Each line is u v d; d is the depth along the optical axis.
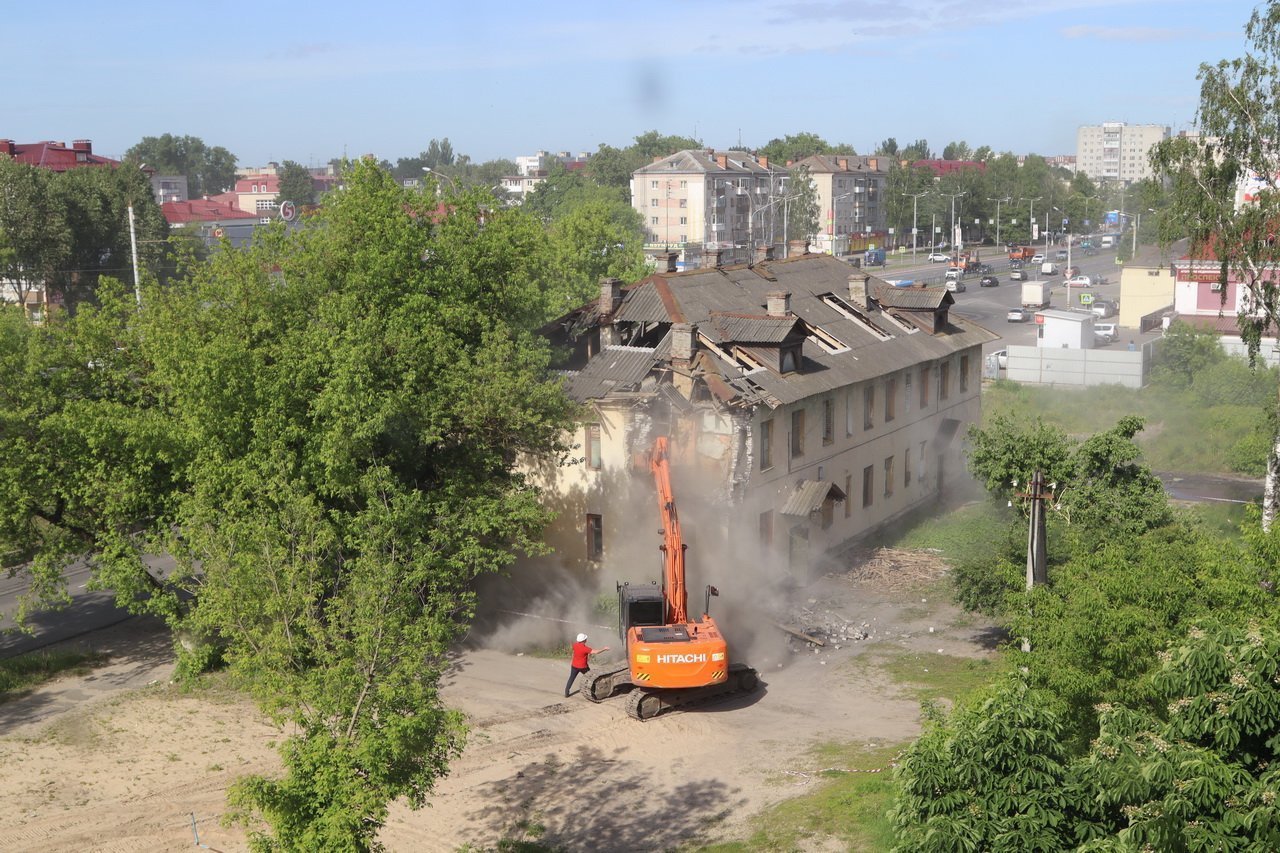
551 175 179.50
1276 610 18.42
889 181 182.38
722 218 148.62
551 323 40.72
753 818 22.67
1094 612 19.31
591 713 28.62
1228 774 12.69
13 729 27.67
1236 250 38.78
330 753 16.92
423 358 31.41
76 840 22.25
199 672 30.08
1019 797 13.62
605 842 22.11
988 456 31.42
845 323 46.12
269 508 26.38
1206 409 62.06
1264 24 37.53
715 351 37.81
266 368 29.83
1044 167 197.12
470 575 31.55
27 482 30.45
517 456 37.53
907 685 30.47
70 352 31.89
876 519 46.16
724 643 27.92
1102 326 85.69
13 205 78.81
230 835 22.50
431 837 22.44
